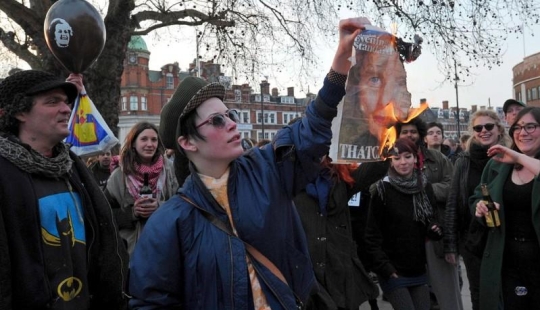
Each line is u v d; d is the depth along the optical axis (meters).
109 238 2.37
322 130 1.81
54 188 2.18
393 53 2.04
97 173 6.08
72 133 3.27
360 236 4.11
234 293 1.68
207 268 1.70
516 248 3.39
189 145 1.87
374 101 2.03
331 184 3.21
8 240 1.96
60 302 2.08
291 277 1.84
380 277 3.81
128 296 1.79
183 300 1.76
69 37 3.09
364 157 2.05
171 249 1.73
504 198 3.44
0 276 1.89
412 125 4.54
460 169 4.28
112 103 11.24
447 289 4.11
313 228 3.17
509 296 3.44
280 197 1.83
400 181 3.81
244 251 1.72
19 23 11.01
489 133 4.22
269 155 1.88
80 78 3.29
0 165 2.01
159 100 59.69
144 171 4.09
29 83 2.18
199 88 1.89
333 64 1.79
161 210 1.82
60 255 2.11
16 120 2.19
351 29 1.78
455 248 4.11
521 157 3.32
